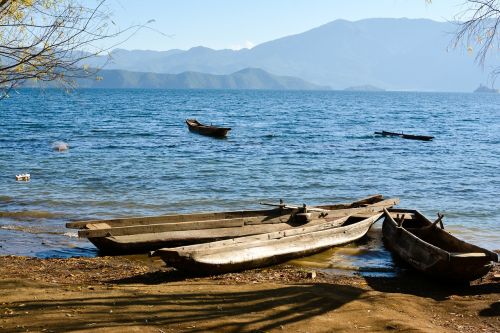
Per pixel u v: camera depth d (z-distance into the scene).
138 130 51.69
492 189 23.22
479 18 8.73
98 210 17.73
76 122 61.31
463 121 75.44
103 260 12.13
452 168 29.48
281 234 12.59
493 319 8.07
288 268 11.59
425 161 32.31
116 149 35.88
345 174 26.80
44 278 10.03
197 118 74.00
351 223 15.32
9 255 12.27
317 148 38.66
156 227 13.03
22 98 133.00
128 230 12.73
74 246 13.59
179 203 19.11
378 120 75.19
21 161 29.00
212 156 33.06
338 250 13.33
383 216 15.66
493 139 47.78
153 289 8.97
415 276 11.09
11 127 52.03
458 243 11.53
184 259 10.13
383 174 27.03
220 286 9.28
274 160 31.62
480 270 9.93
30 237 14.30
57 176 24.30
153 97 175.12
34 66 7.41
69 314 7.29
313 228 13.52
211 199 19.97
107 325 6.87
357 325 7.34
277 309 7.82
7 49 7.31
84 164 28.31
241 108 108.75
